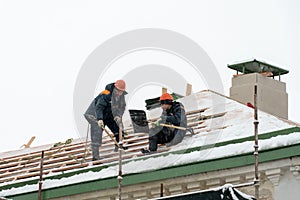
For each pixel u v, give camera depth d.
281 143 24.28
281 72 32.56
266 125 25.88
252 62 32.00
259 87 30.42
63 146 29.45
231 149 24.89
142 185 25.84
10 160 29.98
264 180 24.62
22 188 27.23
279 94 30.81
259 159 24.47
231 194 21.61
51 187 26.80
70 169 27.70
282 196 24.27
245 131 25.84
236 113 27.16
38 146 30.64
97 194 26.38
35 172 28.58
